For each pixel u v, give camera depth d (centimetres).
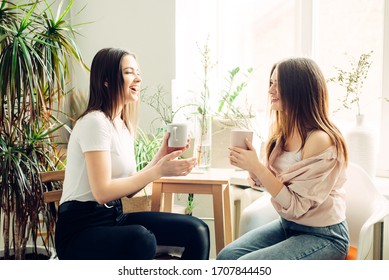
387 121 232
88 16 313
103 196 154
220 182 190
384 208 159
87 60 316
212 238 278
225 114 255
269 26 279
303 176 150
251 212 183
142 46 297
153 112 297
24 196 193
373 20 238
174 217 177
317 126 155
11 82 190
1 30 199
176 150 176
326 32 254
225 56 297
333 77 246
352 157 217
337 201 155
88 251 153
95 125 156
